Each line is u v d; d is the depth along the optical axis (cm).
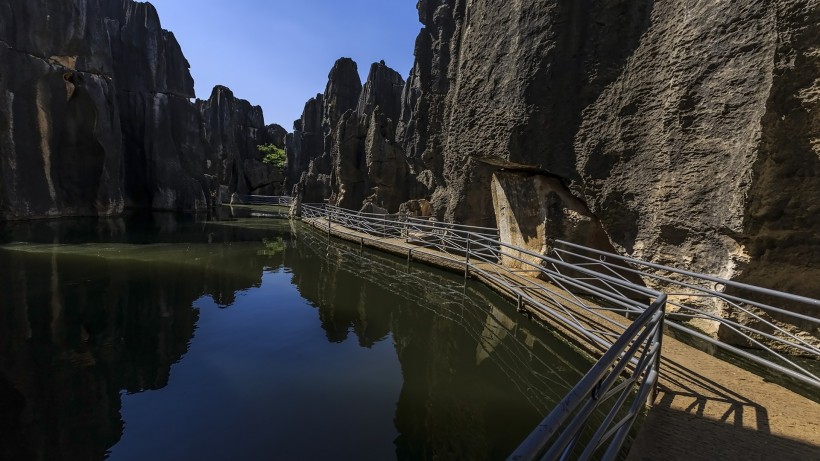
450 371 604
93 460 378
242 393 510
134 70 3312
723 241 579
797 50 473
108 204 2686
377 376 575
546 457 172
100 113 2588
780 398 414
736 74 536
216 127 5341
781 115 493
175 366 576
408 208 2159
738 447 330
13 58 2117
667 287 655
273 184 5809
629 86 686
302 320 790
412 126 3169
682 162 609
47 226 1953
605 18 713
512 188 949
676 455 320
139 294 905
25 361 569
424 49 1691
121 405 472
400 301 957
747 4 523
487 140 895
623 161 700
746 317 572
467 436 445
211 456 390
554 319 700
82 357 589
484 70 912
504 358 660
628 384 315
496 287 953
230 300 902
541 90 779
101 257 1284
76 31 2469
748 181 522
